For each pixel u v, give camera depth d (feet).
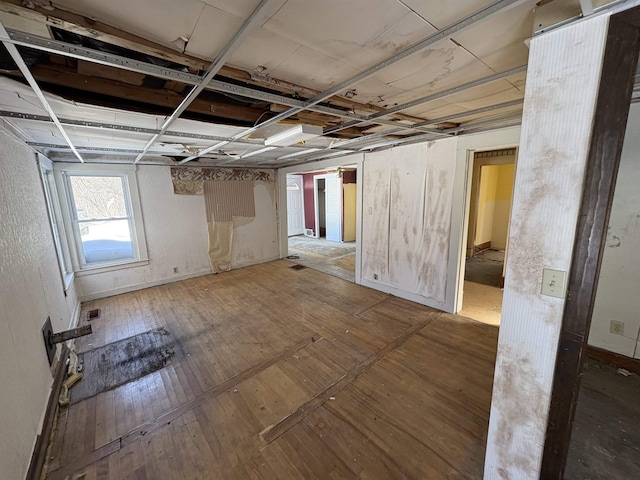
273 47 4.28
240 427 6.12
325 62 4.77
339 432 5.92
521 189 3.74
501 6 3.29
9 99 5.44
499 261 19.35
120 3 3.15
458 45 4.34
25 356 5.68
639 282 7.54
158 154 12.85
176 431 6.05
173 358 8.75
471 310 11.82
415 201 12.16
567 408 3.65
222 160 15.98
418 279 12.53
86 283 13.41
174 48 4.13
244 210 18.75
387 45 4.26
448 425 6.03
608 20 2.93
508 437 4.25
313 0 3.20
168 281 15.92
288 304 12.72
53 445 5.74
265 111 7.12
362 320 11.03
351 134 9.72
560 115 3.34
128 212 14.58
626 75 2.92
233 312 11.98
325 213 29.32
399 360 8.38
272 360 8.53
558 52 3.28
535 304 3.77
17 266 6.01
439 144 11.00
